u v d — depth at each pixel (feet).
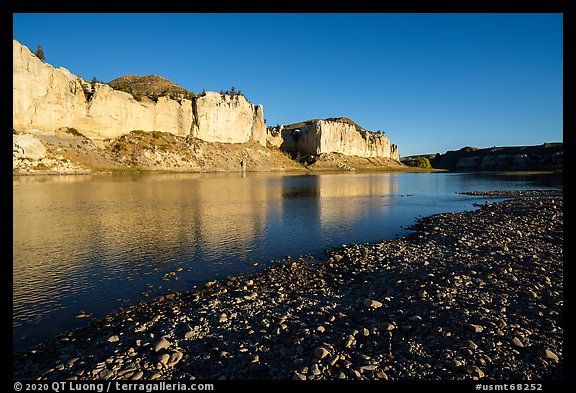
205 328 28.02
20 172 236.84
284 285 40.27
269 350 24.25
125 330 28.68
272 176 328.08
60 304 35.32
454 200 132.16
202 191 159.74
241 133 509.35
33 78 291.99
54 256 52.70
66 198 123.65
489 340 23.43
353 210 104.42
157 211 98.17
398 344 24.14
